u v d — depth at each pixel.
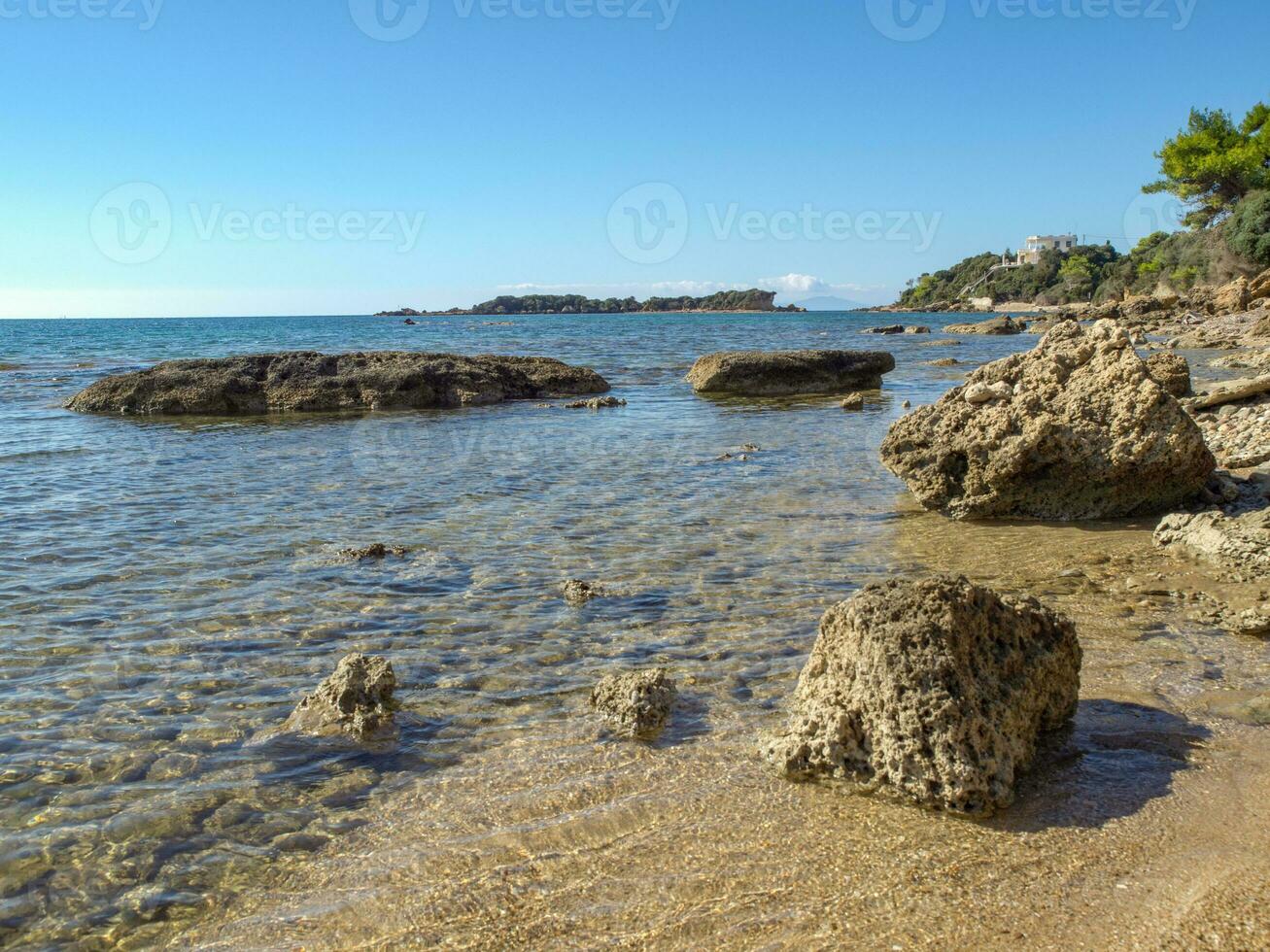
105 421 19.53
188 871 3.88
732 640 6.51
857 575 8.03
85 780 4.62
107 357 41.25
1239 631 6.46
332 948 3.39
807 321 129.00
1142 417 9.61
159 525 9.89
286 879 3.83
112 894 3.73
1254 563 7.70
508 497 11.38
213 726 5.23
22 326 122.69
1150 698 5.43
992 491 9.98
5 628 6.73
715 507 10.81
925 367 34.47
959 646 4.54
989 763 4.29
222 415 20.94
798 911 3.53
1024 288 148.50
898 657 4.46
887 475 12.79
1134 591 7.48
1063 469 9.95
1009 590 7.55
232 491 11.78
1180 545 8.55
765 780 4.60
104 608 7.18
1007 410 10.11
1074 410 9.92
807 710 4.81
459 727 5.24
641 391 25.98
